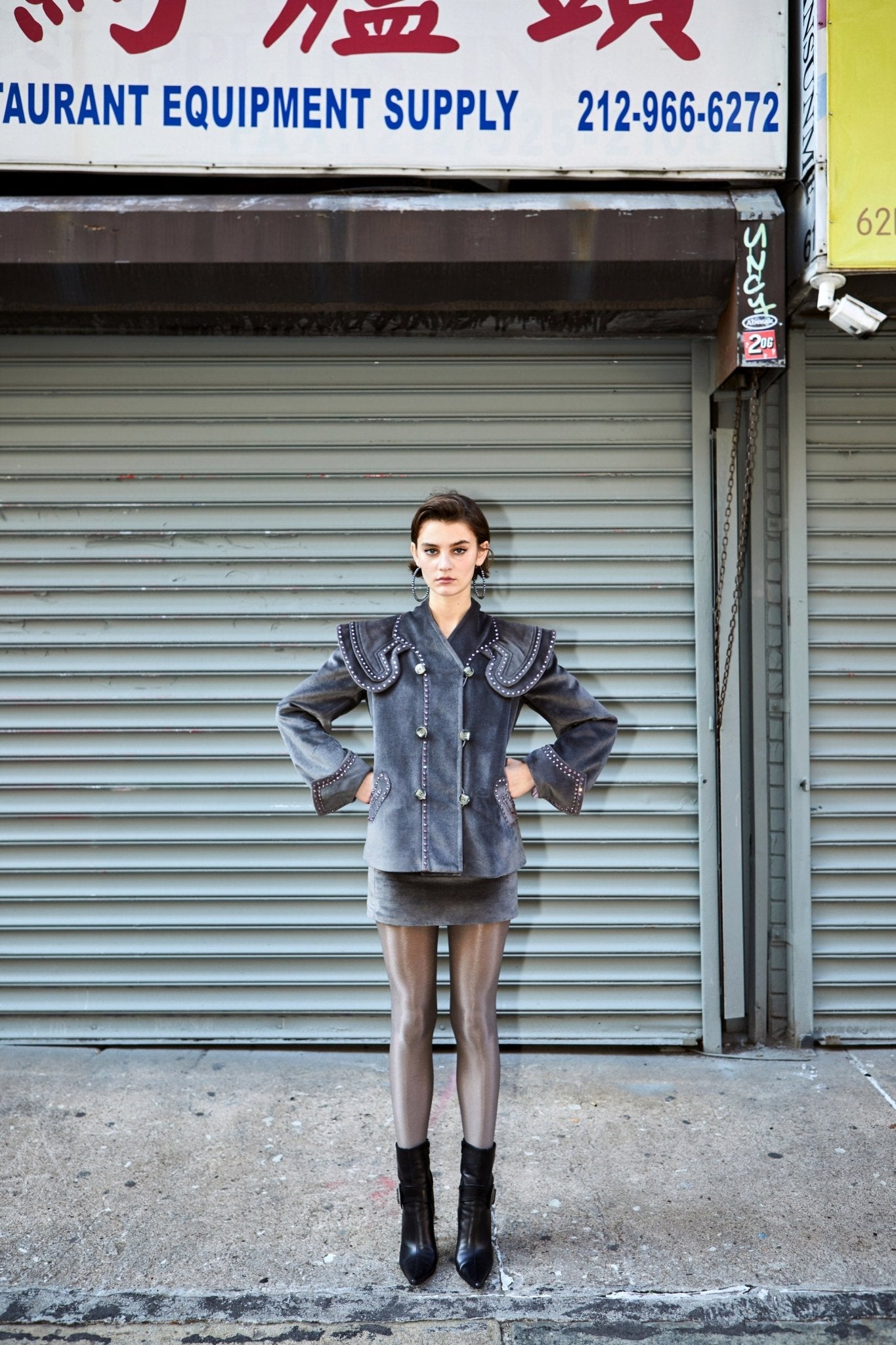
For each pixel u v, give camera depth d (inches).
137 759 144.9
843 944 146.6
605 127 128.6
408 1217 94.0
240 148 128.7
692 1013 145.4
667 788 145.5
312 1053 144.8
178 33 127.2
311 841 144.9
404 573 145.1
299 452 144.3
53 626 145.6
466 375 143.9
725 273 126.0
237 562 144.9
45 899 145.2
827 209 119.5
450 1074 135.7
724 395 143.1
